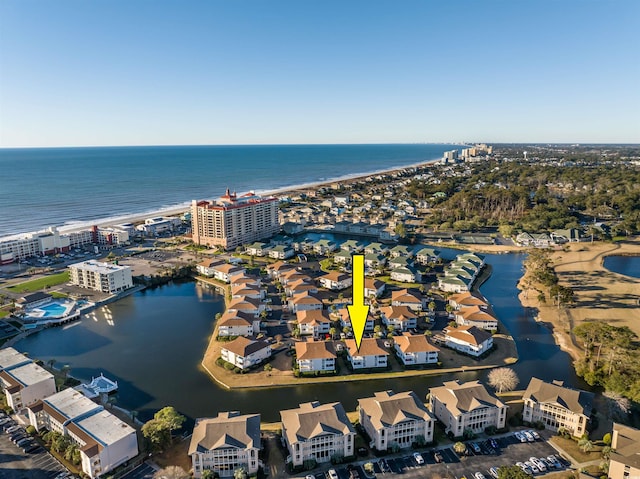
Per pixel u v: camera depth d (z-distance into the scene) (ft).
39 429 350.02
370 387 418.10
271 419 369.71
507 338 513.86
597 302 614.34
